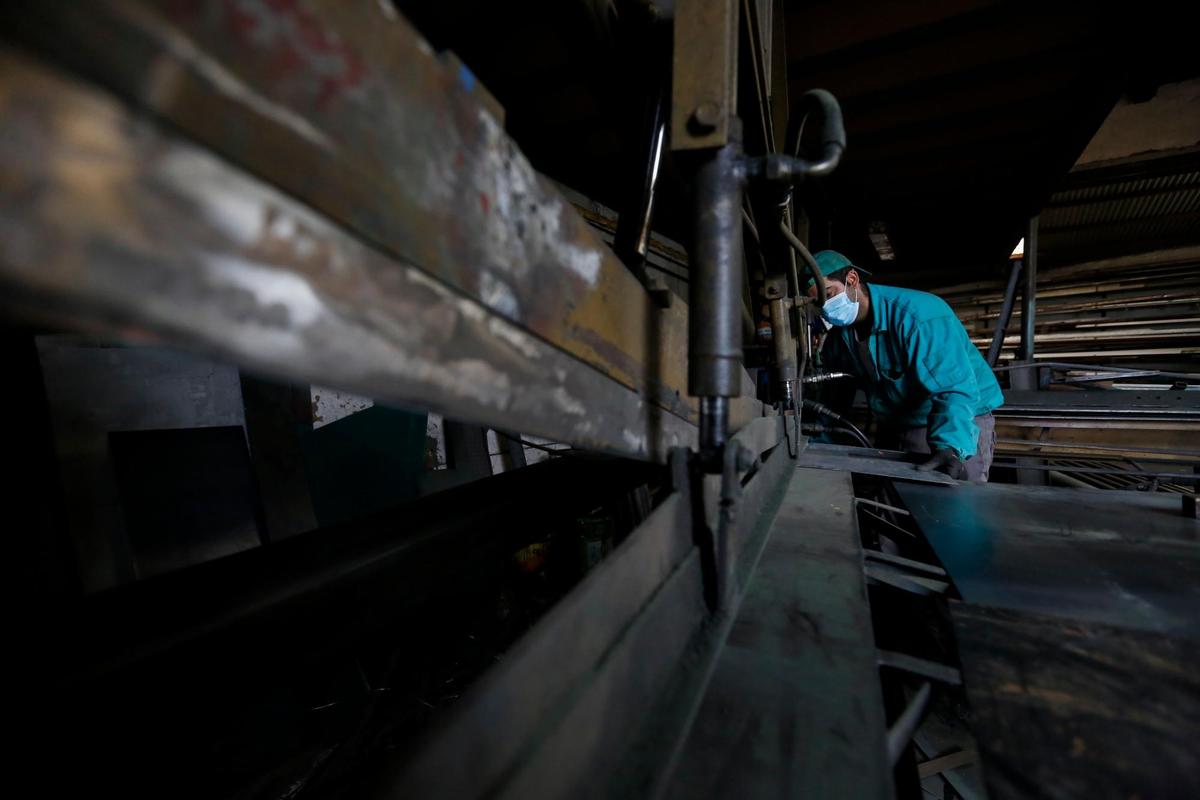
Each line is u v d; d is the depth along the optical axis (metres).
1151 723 0.45
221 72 0.16
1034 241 3.93
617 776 0.38
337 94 0.20
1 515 0.89
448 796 0.26
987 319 5.39
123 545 1.05
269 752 1.07
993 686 0.50
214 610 0.57
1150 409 3.04
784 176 0.49
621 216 0.71
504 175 0.32
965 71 2.53
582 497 1.09
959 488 1.42
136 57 0.14
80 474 0.99
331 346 0.21
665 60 0.67
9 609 0.88
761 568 0.76
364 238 0.22
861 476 1.88
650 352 0.61
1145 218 4.66
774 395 1.61
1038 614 0.65
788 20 2.27
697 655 0.52
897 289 1.99
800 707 0.46
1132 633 0.60
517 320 0.33
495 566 0.88
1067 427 3.49
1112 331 4.88
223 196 0.16
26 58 0.12
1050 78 2.55
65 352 0.99
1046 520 1.10
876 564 0.87
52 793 0.48
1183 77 3.01
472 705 0.28
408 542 0.73
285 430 1.33
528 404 0.36
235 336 0.17
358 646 0.69
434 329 0.26
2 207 0.12
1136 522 1.08
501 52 1.99
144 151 0.14
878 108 2.82
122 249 0.14
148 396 1.12
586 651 0.38
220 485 1.23
